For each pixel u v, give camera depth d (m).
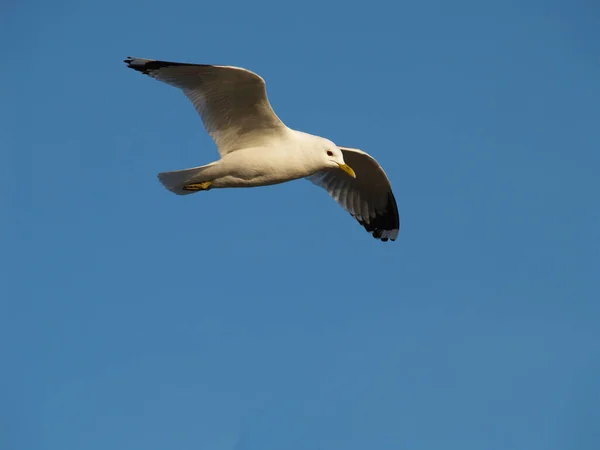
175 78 14.20
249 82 13.73
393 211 17.61
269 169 14.65
